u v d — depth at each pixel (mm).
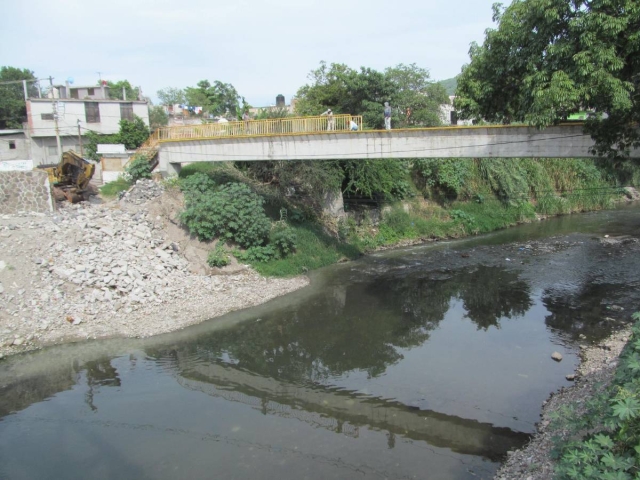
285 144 21875
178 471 9023
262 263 21406
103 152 30656
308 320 16891
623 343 13539
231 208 20844
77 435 10258
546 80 13656
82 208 22547
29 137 36000
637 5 12180
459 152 18531
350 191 28203
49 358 13656
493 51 15891
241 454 9539
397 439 9984
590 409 7332
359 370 13273
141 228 20688
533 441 9516
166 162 25312
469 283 20719
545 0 13500
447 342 14891
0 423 10734
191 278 19047
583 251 25109
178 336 15297
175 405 11492
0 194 21000
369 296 19375
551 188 37625
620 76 13219
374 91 31406
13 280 16000
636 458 5344
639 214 35656
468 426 10320
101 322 15547
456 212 31531
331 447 9750
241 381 12773
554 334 15016
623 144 14758
